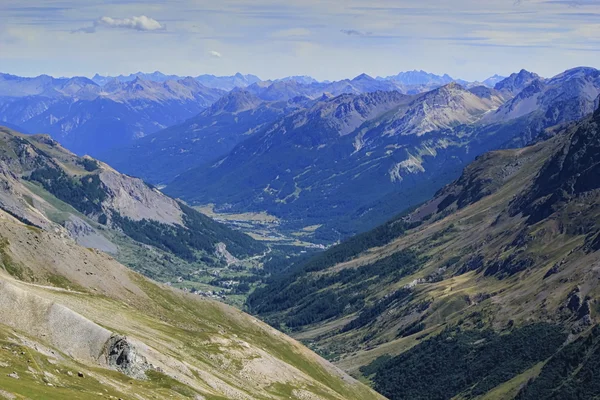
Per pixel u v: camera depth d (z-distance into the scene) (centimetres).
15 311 16662
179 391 16462
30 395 11569
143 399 14625
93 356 16562
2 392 11075
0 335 14550
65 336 16650
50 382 13062
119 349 16800
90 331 16962
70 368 14588
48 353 15075
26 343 14850
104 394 13725
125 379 15788
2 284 17075
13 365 13000
